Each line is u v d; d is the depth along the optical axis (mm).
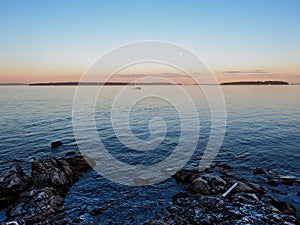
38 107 66688
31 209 13875
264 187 17312
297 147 28125
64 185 17734
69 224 12984
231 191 15625
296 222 11914
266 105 73000
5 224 12391
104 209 14695
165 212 14055
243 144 29609
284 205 14086
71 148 27625
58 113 53781
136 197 16266
